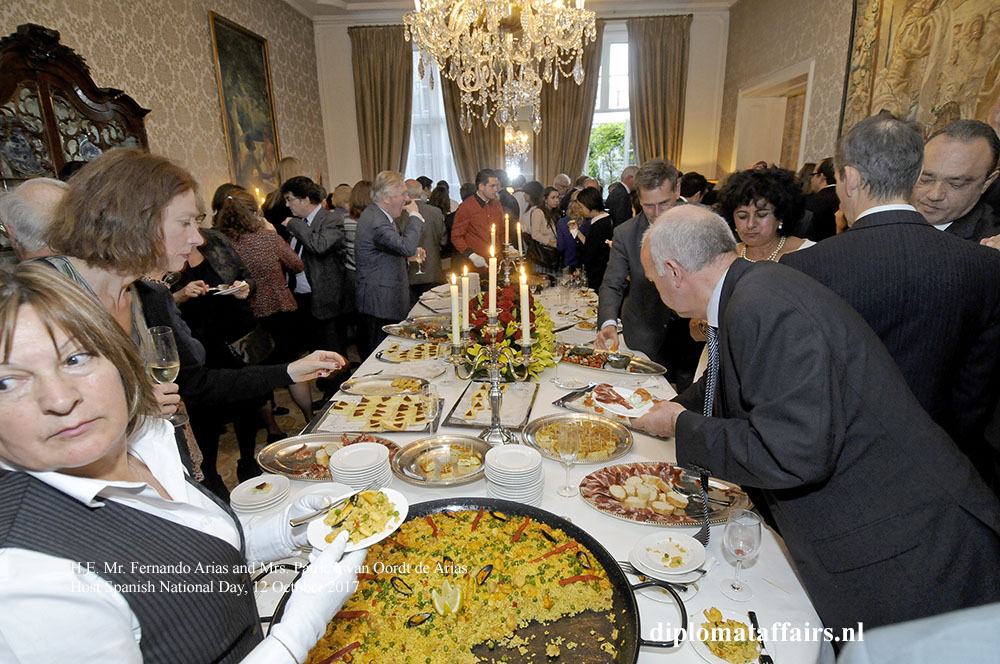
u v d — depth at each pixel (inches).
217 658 27.2
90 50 149.9
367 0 283.6
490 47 175.8
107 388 23.9
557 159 316.8
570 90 308.0
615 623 37.0
